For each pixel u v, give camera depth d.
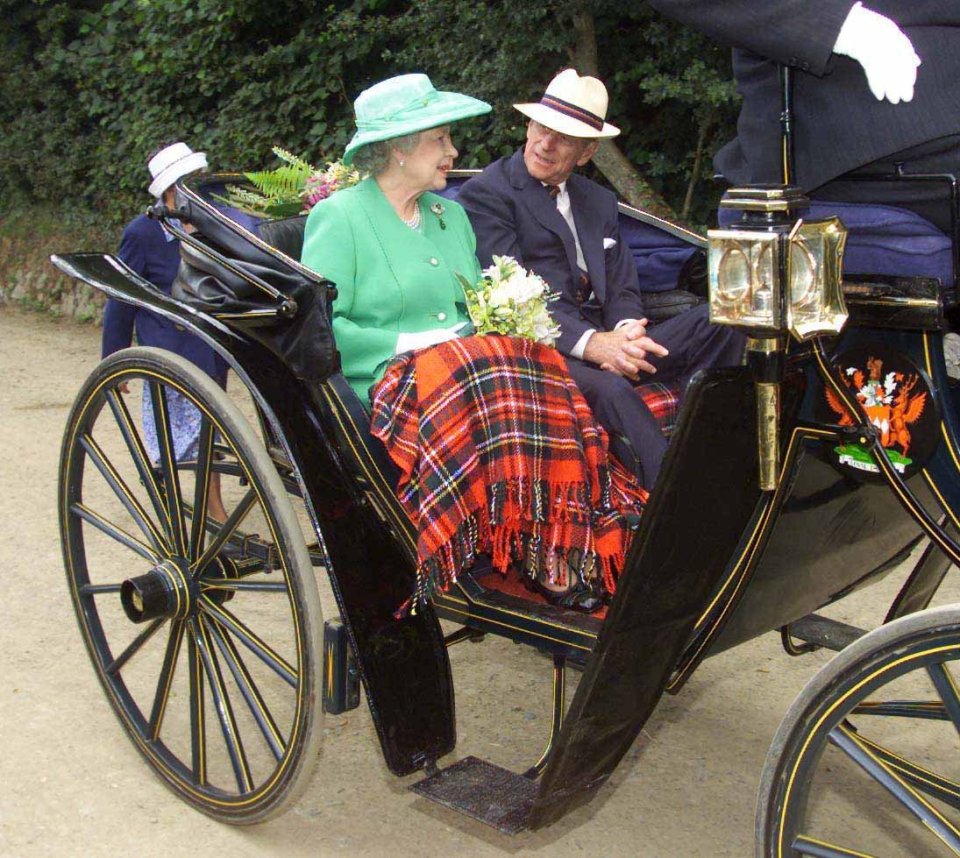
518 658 4.05
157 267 4.51
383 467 2.86
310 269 2.79
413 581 2.87
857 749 2.27
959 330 2.60
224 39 9.12
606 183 7.76
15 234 10.76
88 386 3.28
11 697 3.71
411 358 2.82
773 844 2.34
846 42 2.24
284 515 2.83
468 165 7.49
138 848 3.01
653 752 3.44
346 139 8.59
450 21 7.80
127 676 3.87
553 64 7.26
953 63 2.35
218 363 4.56
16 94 10.94
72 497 3.41
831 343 2.45
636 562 2.32
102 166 10.20
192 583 3.11
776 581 2.64
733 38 2.37
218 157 9.15
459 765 2.83
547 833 3.06
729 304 2.19
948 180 2.31
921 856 2.95
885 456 2.32
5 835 3.04
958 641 2.07
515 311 2.88
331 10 8.55
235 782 3.28
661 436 3.01
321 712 2.84
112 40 10.45
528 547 2.86
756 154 2.54
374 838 3.06
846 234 2.22
